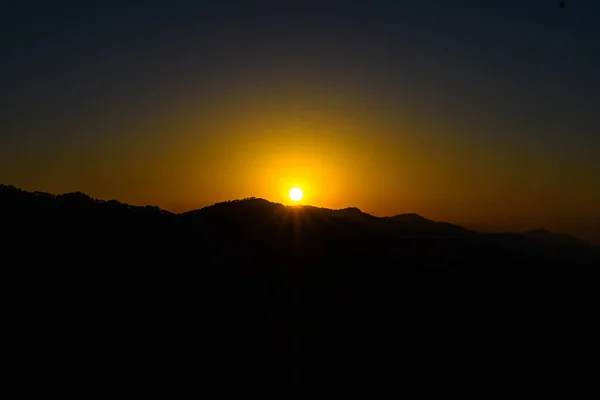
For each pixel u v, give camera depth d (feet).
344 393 161.68
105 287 189.47
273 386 158.61
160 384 146.20
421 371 181.06
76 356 148.97
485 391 173.37
